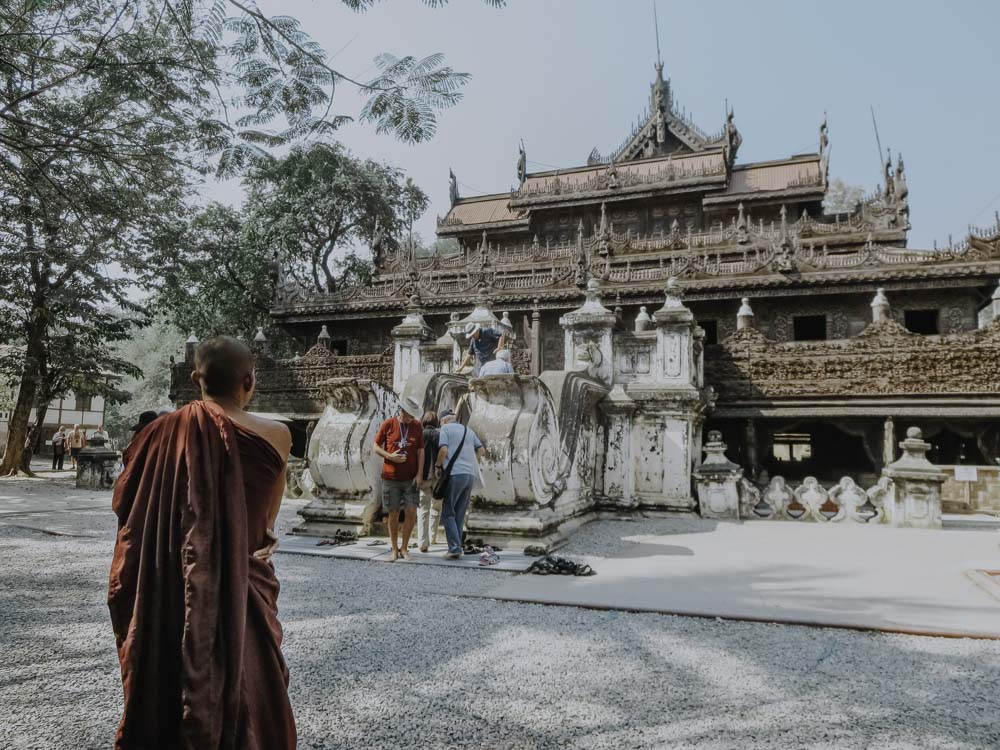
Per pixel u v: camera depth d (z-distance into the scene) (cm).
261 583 190
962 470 1316
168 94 659
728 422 2144
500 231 4028
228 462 181
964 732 275
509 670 344
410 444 666
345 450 780
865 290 2275
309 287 3638
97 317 2131
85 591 520
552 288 2606
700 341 1224
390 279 3653
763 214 3562
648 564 652
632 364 1120
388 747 257
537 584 552
